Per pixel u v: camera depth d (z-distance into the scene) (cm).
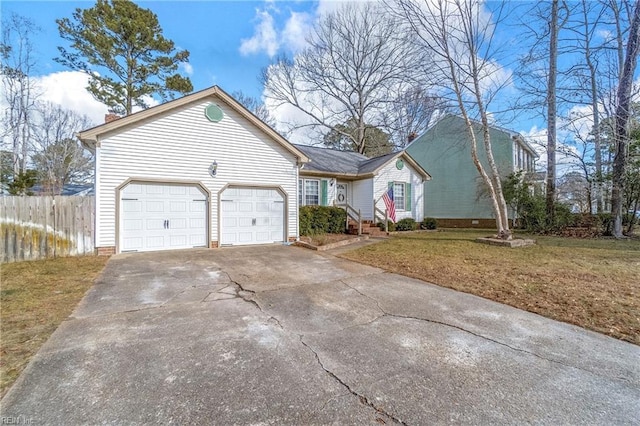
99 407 209
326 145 2809
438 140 2047
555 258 770
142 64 2017
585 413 206
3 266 673
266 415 202
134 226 866
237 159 1019
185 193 938
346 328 350
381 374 253
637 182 1158
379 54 2169
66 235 798
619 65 1127
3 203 733
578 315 388
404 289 515
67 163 2311
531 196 1522
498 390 231
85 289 504
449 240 1177
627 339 321
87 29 1798
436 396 223
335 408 209
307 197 1434
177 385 236
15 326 348
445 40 1047
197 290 505
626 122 1111
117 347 299
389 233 1456
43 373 251
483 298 465
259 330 342
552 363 273
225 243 998
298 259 789
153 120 888
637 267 652
